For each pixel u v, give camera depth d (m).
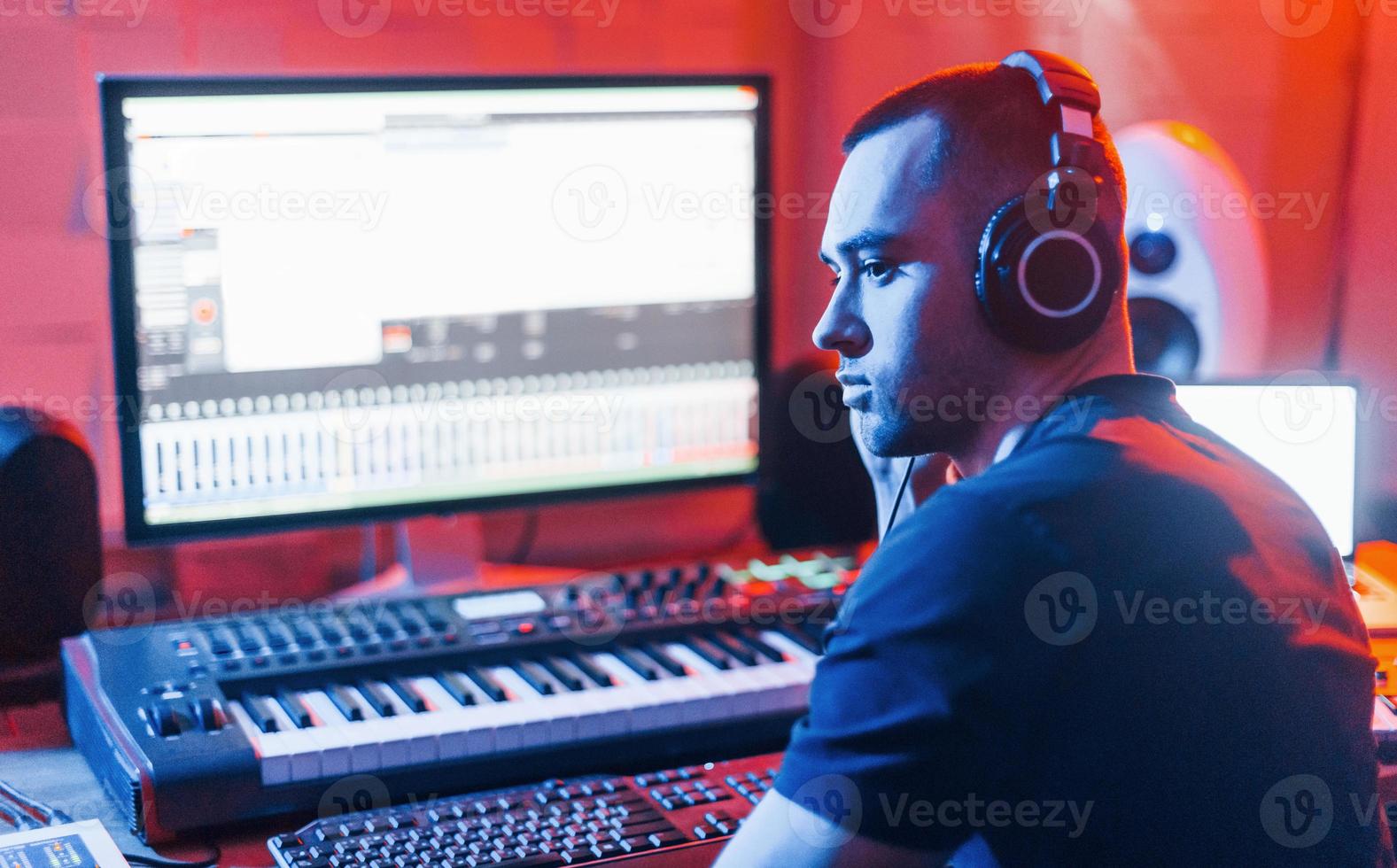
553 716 1.15
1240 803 0.75
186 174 1.33
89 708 1.15
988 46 1.80
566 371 1.53
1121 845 0.74
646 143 1.53
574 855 0.96
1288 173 1.73
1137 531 0.74
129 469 1.34
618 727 1.18
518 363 1.51
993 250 0.78
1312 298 1.73
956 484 0.79
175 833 1.03
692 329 1.59
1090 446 0.78
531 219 1.49
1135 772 0.74
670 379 1.59
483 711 1.16
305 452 1.42
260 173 1.36
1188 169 1.44
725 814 1.04
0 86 1.45
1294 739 0.77
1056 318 0.79
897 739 0.70
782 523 1.70
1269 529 0.81
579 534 1.79
